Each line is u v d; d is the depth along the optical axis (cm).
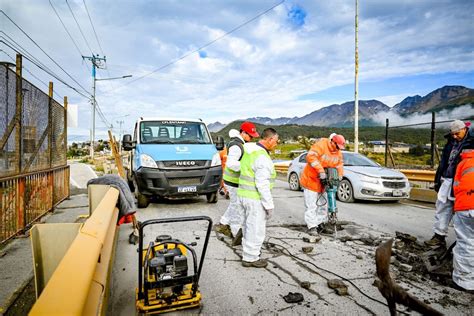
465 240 359
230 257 457
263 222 423
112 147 1251
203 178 770
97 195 445
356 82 1608
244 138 515
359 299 336
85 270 151
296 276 393
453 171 498
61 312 115
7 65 496
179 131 897
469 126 497
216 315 303
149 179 735
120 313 303
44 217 652
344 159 1051
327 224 616
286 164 1805
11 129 493
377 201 989
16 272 371
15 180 508
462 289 360
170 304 294
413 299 133
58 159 794
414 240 520
